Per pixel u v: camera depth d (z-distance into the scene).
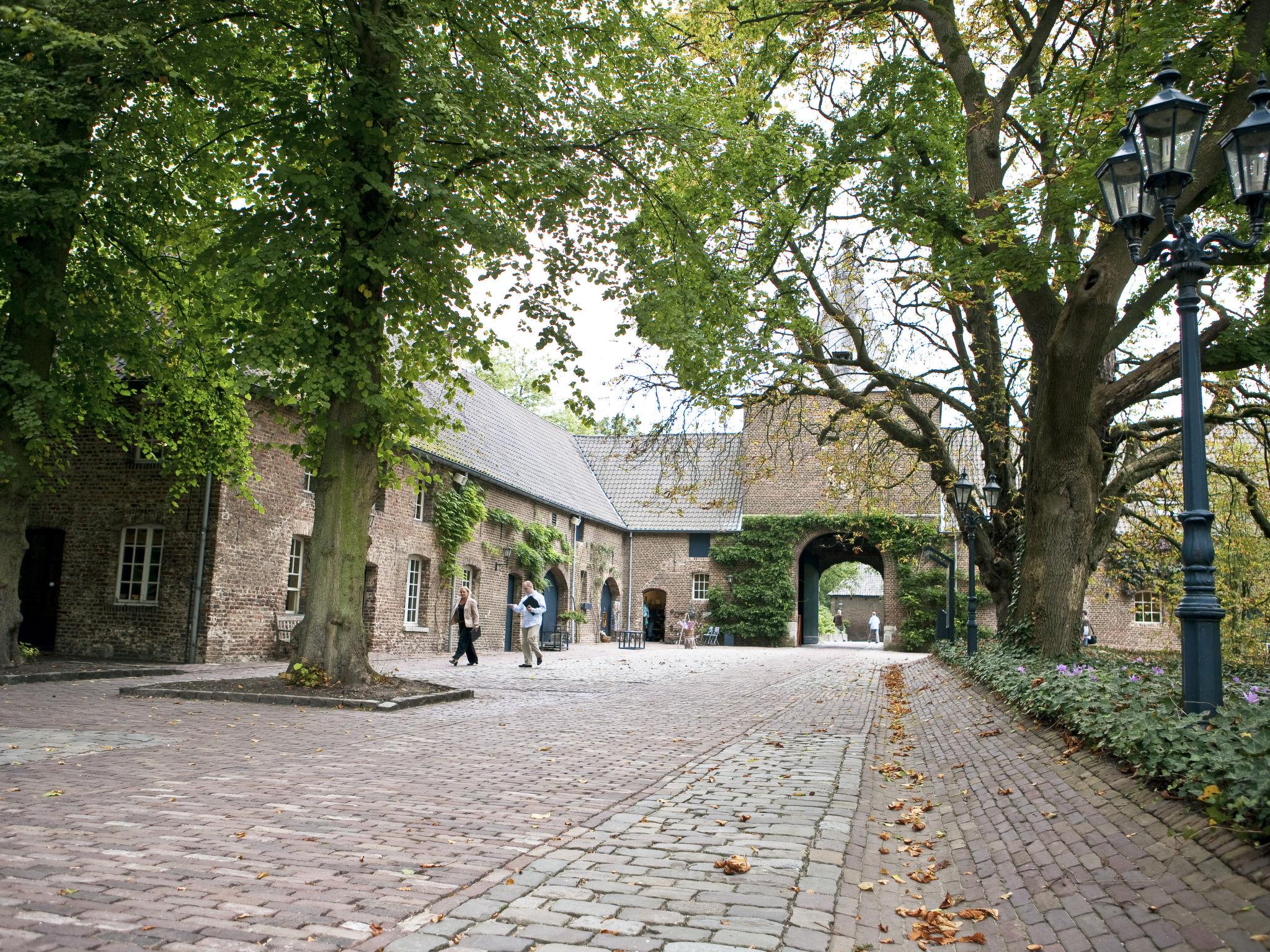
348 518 12.77
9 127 12.44
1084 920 3.76
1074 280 11.81
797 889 4.30
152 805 5.57
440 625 25.48
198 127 15.16
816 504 41.16
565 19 13.65
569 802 6.15
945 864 5.11
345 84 11.91
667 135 12.90
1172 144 5.71
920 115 14.85
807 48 14.12
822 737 10.03
